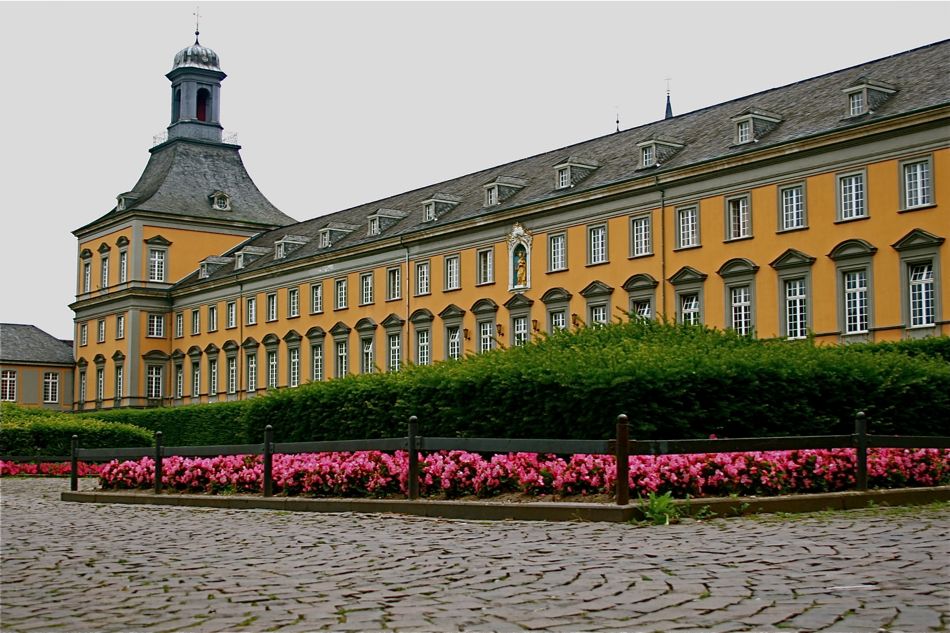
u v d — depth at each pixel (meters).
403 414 22.12
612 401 17.56
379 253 70.94
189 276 94.19
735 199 48.09
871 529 12.54
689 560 10.32
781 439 15.72
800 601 8.20
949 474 18.89
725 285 48.09
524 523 14.50
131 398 91.88
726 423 17.97
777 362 18.72
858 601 8.15
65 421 45.09
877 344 33.53
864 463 16.61
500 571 10.07
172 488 23.67
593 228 55.44
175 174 96.44
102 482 25.66
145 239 92.56
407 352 67.94
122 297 93.06
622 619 7.79
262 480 21.16
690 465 15.38
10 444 43.09
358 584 9.65
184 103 99.00
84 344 101.50
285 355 79.50
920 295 40.72
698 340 21.86
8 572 11.20
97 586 10.02
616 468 14.55
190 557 11.99
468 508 15.78
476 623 7.81
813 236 44.38
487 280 62.50
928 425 20.95
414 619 8.00
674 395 17.39
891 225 41.44
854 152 43.03
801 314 45.12
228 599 9.08
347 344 73.56
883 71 46.84
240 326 84.81
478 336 62.66
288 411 26.17
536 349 22.27
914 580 8.98
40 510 21.45
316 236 82.00
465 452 17.66
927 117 40.03
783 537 11.88
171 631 7.88
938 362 22.36
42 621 8.39
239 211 97.50
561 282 56.88
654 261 51.59
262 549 12.55
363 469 18.98
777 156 45.75
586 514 14.36
